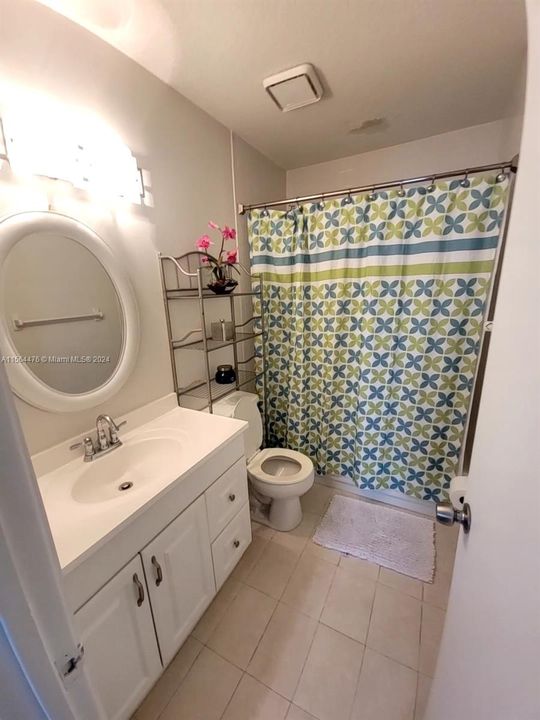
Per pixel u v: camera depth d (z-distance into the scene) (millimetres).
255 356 2232
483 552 542
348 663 1179
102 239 1211
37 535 328
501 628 442
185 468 1099
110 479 1200
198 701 1086
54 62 1021
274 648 1237
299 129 1844
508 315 500
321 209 1828
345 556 1646
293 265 1972
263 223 1981
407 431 1838
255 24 1100
